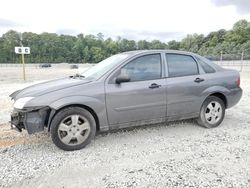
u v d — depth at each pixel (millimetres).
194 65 5133
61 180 3150
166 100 4719
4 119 6051
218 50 79188
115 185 3021
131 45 122062
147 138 4652
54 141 3980
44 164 3590
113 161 3682
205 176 3215
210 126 5227
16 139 4629
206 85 5090
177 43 118125
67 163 3621
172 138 4648
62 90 4066
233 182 3066
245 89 11227
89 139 4188
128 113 4434
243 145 4277
